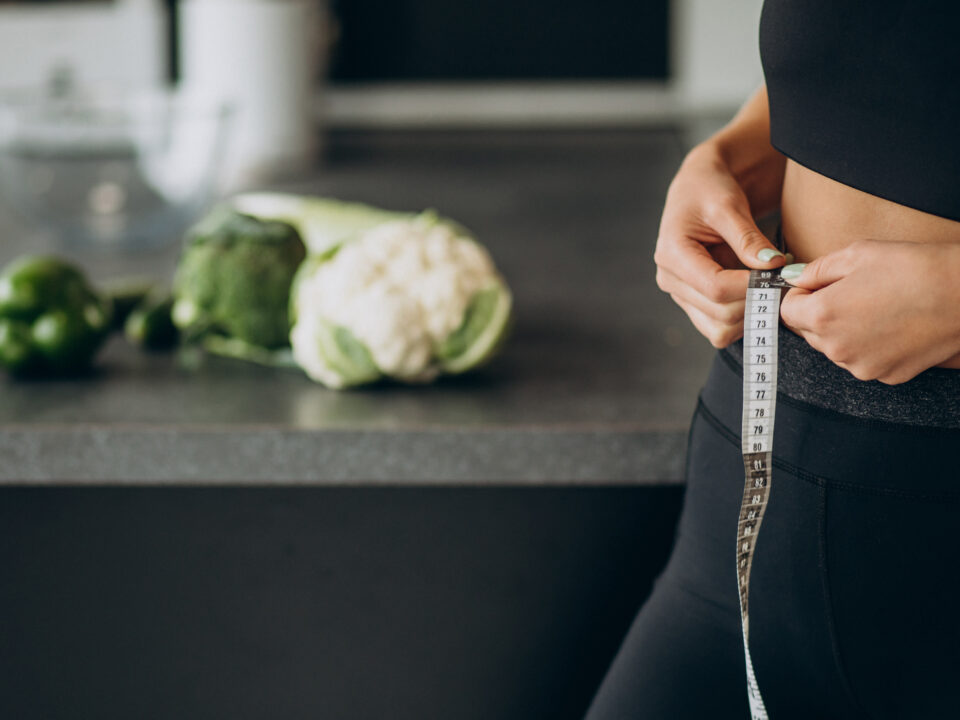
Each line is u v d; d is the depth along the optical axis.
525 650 1.24
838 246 0.81
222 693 1.24
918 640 0.82
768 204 1.01
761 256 0.80
